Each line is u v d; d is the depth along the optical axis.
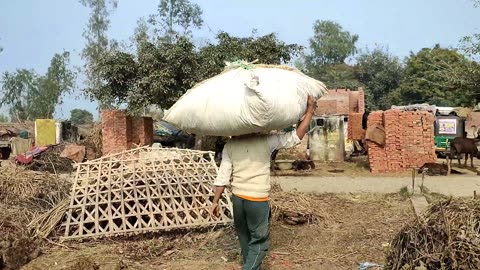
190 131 5.23
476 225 4.93
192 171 8.59
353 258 6.48
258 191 4.96
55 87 48.19
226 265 6.35
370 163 17.05
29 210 8.62
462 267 4.76
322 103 34.12
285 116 4.75
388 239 7.27
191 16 33.09
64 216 7.86
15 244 6.55
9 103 48.59
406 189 11.86
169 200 8.02
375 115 17.36
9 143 25.38
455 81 19.33
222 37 19.94
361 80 54.53
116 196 7.89
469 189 12.53
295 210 8.20
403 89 45.12
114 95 19.70
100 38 40.53
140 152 8.95
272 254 6.72
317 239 7.35
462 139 17.92
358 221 8.48
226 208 8.02
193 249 7.16
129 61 19.47
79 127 31.31
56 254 7.00
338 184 13.81
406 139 16.84
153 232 7.59
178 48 18.72
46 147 18.12
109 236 7.45
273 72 5.07
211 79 5.29
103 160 8.73
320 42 64.69
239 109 4.75
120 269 6.30
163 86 18.61
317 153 20.61
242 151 5.00
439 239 5.02
